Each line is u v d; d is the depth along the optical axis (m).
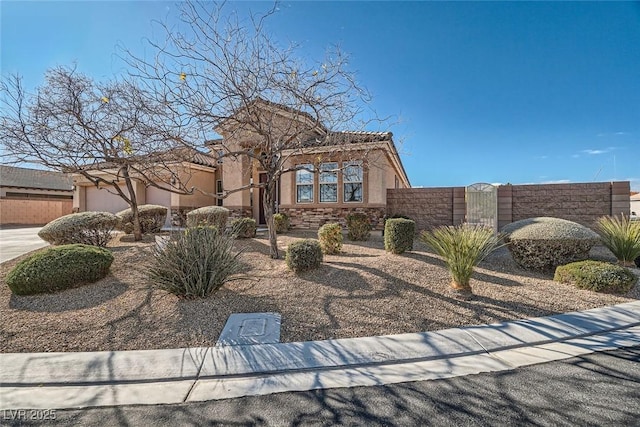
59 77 7.12
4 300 5.62
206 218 11.27
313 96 7.06
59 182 28.06
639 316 5.01
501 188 12.94
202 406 2.91
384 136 12.12
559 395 2.99
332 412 2.79
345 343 4.16
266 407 2.89
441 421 2.65
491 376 3.37
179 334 4.41
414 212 14.06
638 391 3.04
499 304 5.45
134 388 3.23
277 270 7.17
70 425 2.65
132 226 11.79
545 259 7.37
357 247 10.05
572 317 4.96
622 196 11.48
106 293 5.91
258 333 4.41
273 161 8.86
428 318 4.92
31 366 3.61
